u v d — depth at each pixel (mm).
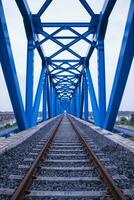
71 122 25859
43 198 4051
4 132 13961
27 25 15977
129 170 5926
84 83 27688
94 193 4207
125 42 9148
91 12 16594
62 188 4523
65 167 6066
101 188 4539
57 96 62719
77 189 4484
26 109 15438
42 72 25969
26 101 15531
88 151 7957
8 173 5543
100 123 14719
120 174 5551
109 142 10523
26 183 4445
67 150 8734
